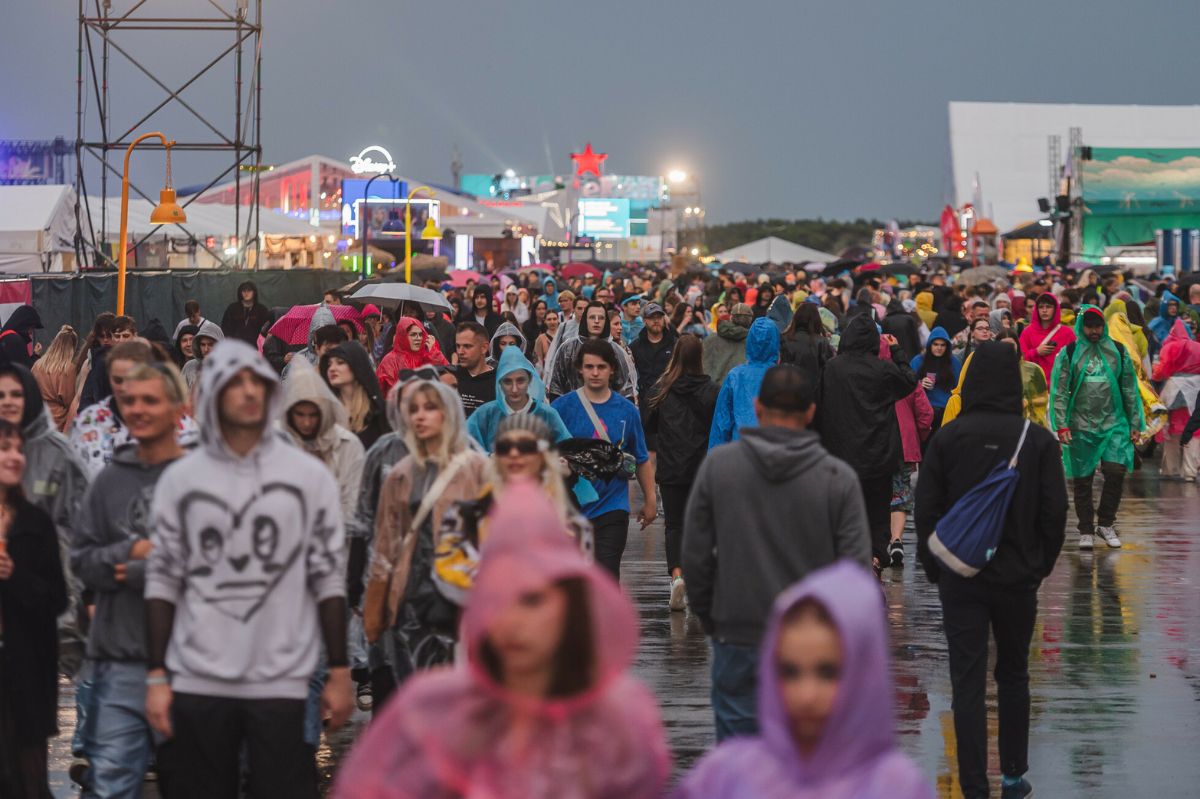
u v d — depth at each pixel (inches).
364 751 287.9
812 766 275.1
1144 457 1815.9
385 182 5172.2
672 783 605.0
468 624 277.6
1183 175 5767.7
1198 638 879.1
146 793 612.4
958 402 1145.4
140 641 492.7
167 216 1899.6
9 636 512.4
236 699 451.8
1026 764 600.4
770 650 275.1
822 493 498.9
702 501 510.3
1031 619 593.9
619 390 1007.6
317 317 1088.2
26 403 543.8
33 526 515.8
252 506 449.7
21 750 517.3
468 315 2380.7
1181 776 628.4
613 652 282.7
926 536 602.5
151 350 633.0
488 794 285.1
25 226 2957.7
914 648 852.0
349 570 601.0
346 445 629.3
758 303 1913.1
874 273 2549.2
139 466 499.5
